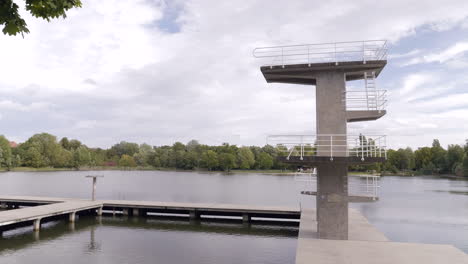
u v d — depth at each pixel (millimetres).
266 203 39281
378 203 40000
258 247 20109
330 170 15562
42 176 85062
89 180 75625
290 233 23797
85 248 19359
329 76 15734
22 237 21438
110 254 18312
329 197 15516
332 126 15500
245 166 123125
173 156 131375
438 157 108750
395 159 113125
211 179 86188
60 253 18312
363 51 15375
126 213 29297
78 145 139500
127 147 155250
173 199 42844
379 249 13648
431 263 11883
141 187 60906
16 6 5418
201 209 27703
